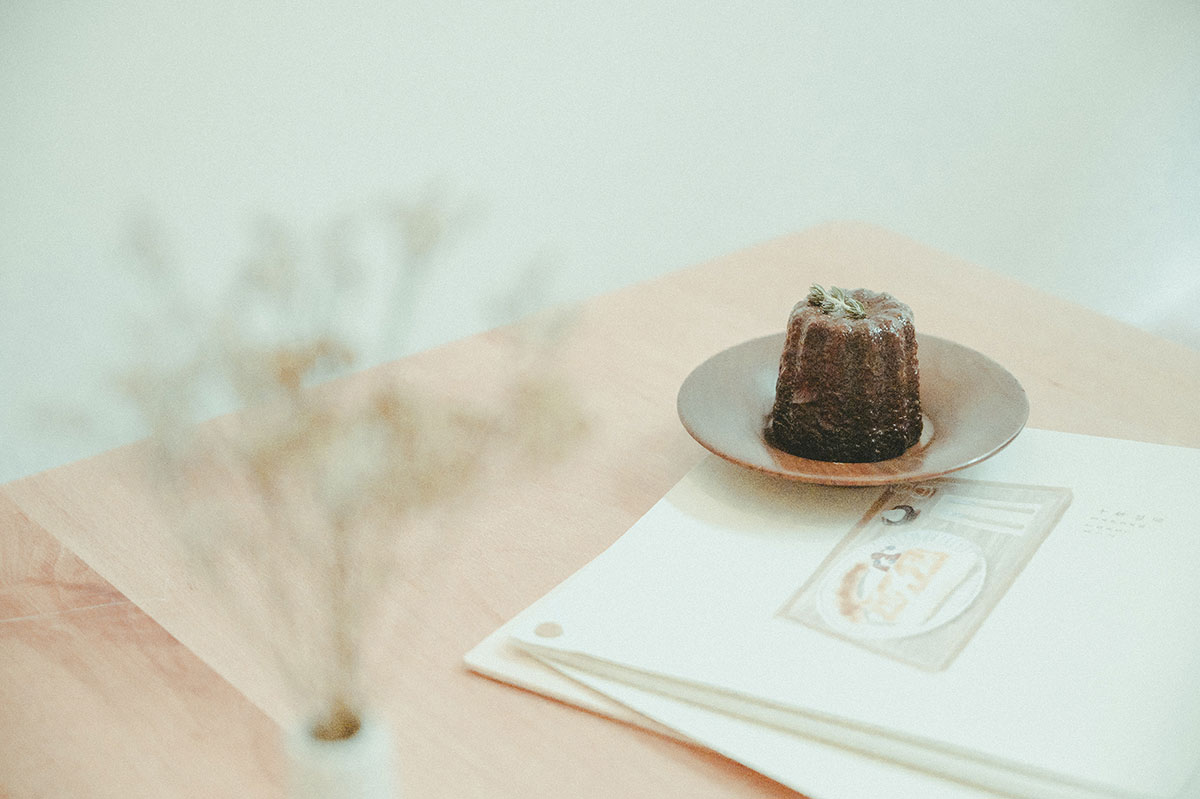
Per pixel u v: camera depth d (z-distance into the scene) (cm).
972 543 53
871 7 126
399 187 99
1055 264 165
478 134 103
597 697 48
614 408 63
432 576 53
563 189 111
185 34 84
